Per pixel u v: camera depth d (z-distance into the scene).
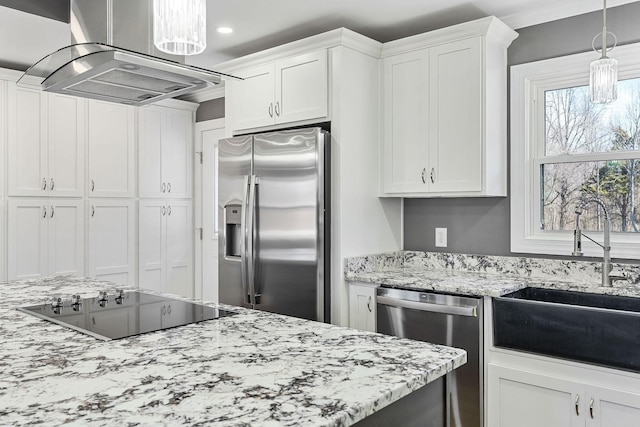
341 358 1.27
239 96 3.62
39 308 1.90
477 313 2.54
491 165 2.91
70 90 2.32
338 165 3.07
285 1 2.86
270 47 3.64
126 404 0.97
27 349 1.35
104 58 1.89
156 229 4.56
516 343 2.43
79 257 4.02
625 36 2.70
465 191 2.93
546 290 2.74
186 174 4.83
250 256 3.27
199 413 0.93
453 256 3.31
